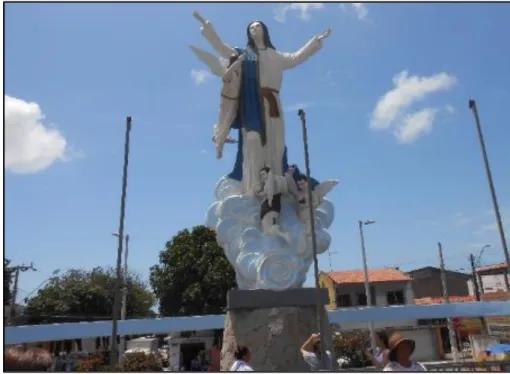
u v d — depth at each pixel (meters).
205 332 53.31
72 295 55.19
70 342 50.16
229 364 17.94
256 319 18.09
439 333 49.03
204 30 23.06
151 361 33.38
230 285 48.47
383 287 56.12
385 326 50.19
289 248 20.45
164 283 50.94
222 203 22.00
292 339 17.73
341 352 41.81
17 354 5.11
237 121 24.11
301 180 22.28
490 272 59.91
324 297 18.83
